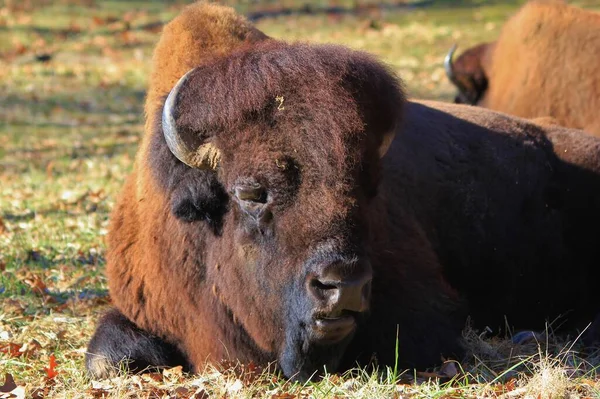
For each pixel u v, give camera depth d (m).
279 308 13.53
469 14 76.38
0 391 14.47
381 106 13.73
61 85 59.75
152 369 15.76
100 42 75.56
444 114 20.09
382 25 75.69
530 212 19.62
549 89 28.84
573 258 19.98
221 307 14.79
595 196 19.95
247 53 13.95
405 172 17.91
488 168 19.33
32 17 86.44
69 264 22.77
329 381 13.76
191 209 14.05
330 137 12.86
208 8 17.38
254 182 13.02
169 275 15.54
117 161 38.62
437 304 16.11
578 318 20.14
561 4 30.05
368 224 13.15
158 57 17.11
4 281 21.25
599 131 27.58
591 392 13.42
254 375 14.56
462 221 18.66
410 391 13.63
